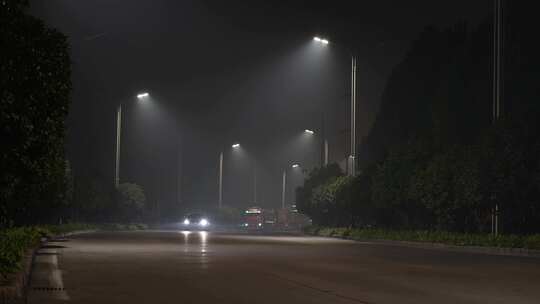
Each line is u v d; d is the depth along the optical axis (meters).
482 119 65.00
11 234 36.00
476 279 26.05
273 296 20.59
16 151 16.33
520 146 47.25
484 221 55.75
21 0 15.76
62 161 52.00
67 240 55.22
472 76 67.25
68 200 70.88
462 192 50.97
